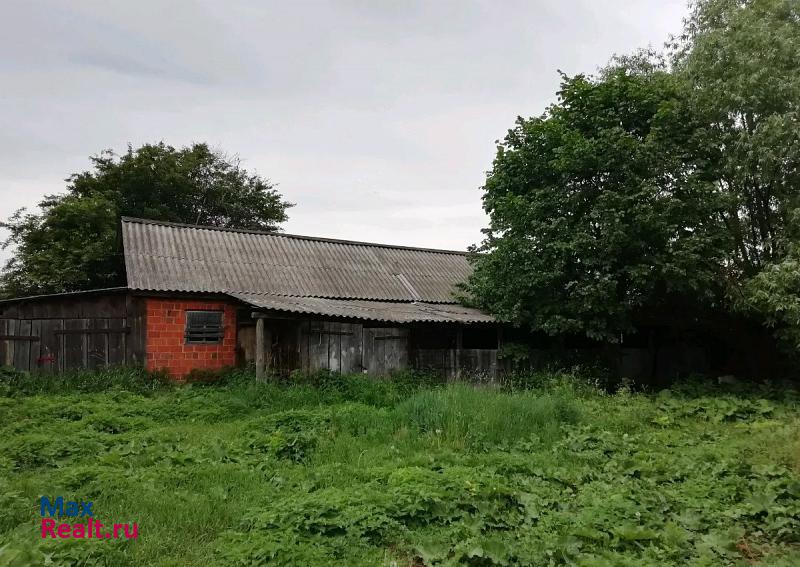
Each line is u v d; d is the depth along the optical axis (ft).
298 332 45.65
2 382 40.27
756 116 46.34
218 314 48.03
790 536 17.61
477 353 51.62
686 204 45.37
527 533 17.22
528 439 28.86
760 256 49.62
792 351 46.78
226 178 103.24
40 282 70.85
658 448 28.07
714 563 15.56
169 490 20.51
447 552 15.65
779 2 46.78
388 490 19.86
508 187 53.01
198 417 34.09
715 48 46.70
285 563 14.82
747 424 34.71
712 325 54.29
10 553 14.08
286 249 59.57
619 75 49.90
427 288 61.26
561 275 47.88
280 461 24.76
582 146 46.16
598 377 49.55
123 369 43.45
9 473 22.40
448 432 28.32
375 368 48.08
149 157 90.27
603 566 14.52
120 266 74.38
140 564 15.05
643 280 45.09
